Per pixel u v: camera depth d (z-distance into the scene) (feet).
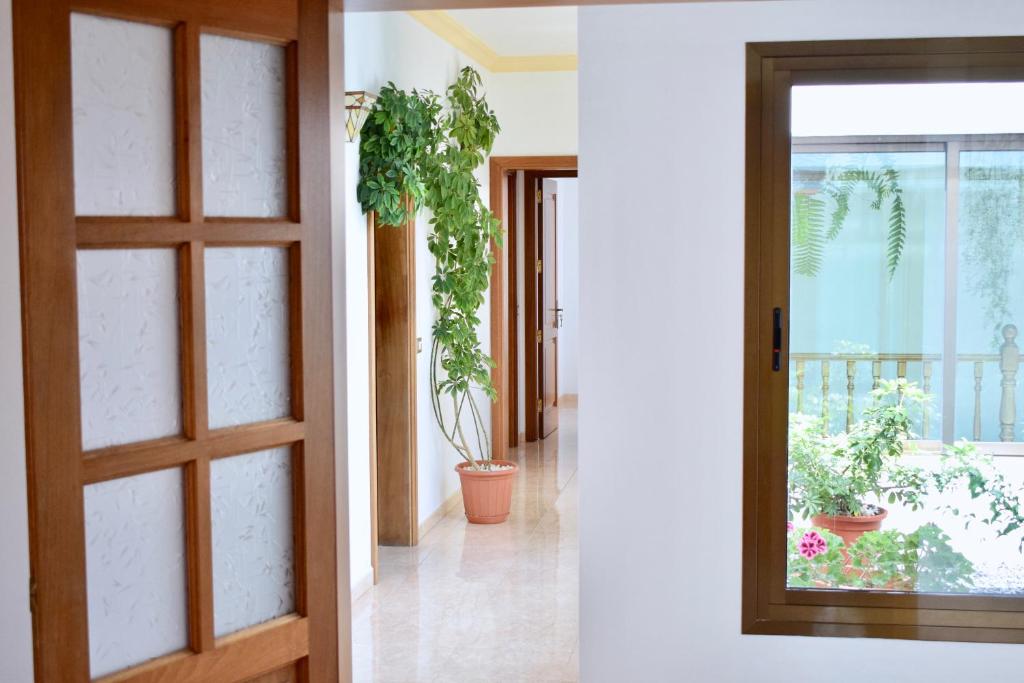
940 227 11.12
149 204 6.13
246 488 6.79
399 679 12.73
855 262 11.19
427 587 16.61
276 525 6.99
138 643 6.23
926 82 10.99
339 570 7.36
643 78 11.21
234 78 6.56
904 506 11.29
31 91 5.45
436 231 20.18
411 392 19.04
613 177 11.30
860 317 11.23
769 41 11.07
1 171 5.58
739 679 11.50
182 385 6.36
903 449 11.26
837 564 11.37
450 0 8.19
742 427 11.33
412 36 19.39
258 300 6.80
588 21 11.23
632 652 11.57
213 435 6.45
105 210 5.90
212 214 6.44
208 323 6.49
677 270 11.28
